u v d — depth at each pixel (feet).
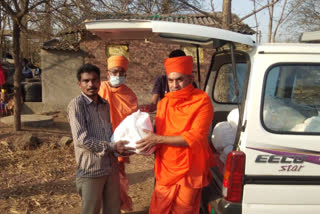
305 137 7.84
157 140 7.88
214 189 8.89
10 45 45.65
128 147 8.11
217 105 12.92
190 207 8.20
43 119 26.37
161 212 8.29
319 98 8.21
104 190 9.20
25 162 17.49
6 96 31.30
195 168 8.10
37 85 34.94
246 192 7.76
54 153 19.02
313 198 7.88
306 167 7.82
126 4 19.57
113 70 10.86
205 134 7.95
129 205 11.66
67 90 33.78
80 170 8.69
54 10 19.70
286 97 8.07
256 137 7.73
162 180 8.25
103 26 8.48
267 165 7.75
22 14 19.90
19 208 12.37
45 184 14.79
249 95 7.87
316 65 7.99
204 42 10.05
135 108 11.30
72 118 8.30
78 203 13.00
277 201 7.84
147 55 35.17
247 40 7.93
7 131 23.30
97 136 8.64
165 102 8.40
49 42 33.06
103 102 9.11
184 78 8.03
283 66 7.98
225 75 12.48
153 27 7.89
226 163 7.90
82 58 33.76
